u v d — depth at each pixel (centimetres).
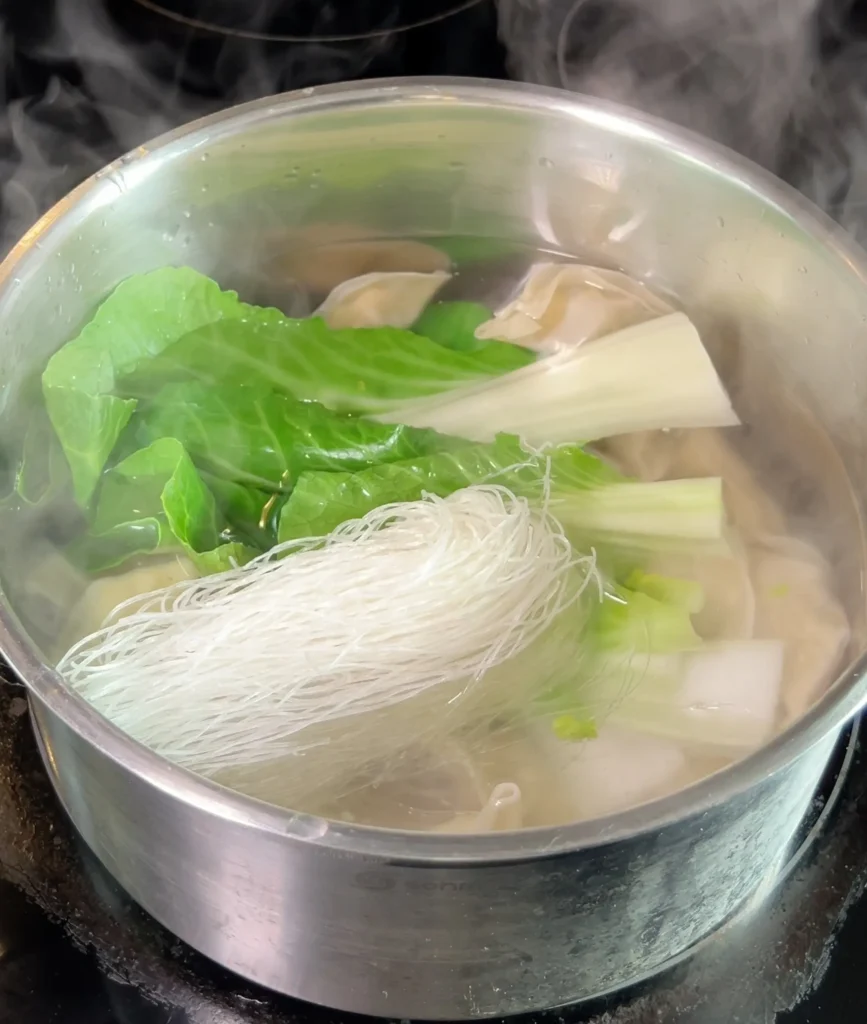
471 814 28
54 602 30
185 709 28
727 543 32
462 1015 26
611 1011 26
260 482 32
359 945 24
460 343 36
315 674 29
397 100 33
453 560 30
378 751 29
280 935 24
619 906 23
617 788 28
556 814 28
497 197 36
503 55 38
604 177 35
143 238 33
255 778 28
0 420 30
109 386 33
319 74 38
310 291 38
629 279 38
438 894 22
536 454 33
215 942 25
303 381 33
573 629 30
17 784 28
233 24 38
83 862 28
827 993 26
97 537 31
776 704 29
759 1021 26
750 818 24
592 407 34
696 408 35
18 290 29
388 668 29
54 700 22
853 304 31
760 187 32
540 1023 26
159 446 31
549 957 24
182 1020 26
